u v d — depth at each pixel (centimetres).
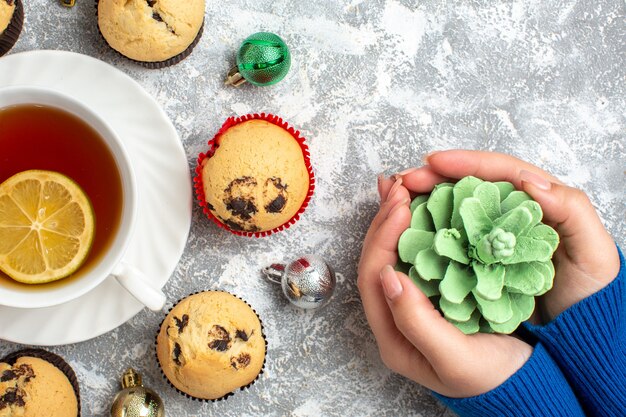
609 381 58
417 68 64
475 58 64
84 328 58
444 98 64
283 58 59
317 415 63
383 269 55
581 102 65
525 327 59
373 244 58
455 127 64
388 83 64
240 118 59
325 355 63
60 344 58
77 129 56
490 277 53
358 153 63
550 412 57
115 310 58
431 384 58
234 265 62
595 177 65
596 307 57
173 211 58
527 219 53
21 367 57
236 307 59
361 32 63
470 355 55
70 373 60
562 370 60
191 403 62
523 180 56
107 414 62
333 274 60
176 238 58
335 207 63
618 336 59
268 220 58
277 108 63
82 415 62
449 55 64
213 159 58
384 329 58
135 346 62
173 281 62
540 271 54
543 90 65
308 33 63
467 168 58
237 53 60
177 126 62
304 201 60
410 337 55
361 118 63
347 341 63
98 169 57
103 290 58
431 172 59
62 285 56
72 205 57
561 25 65
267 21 62
